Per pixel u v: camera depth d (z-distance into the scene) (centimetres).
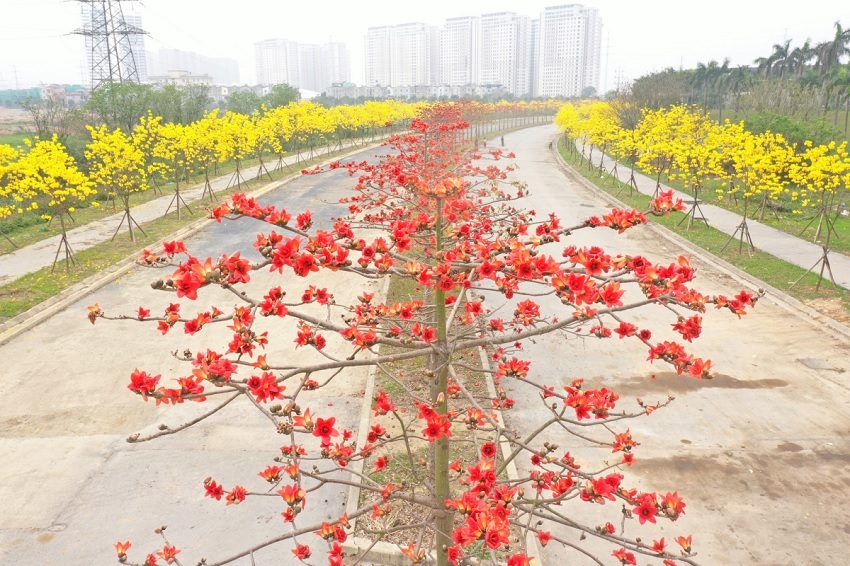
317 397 764
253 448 666
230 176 2541
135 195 2155
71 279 1204
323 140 4059
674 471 621
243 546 517
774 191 1405
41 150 1266
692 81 4750
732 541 522
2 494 584
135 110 3039
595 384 814
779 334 966
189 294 244
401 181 389
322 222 1708
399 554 488
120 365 866
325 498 574
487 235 786
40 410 744
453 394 406
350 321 320
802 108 2958
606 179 2617
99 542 522
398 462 609
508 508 257
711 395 780
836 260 1332
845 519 548
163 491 591
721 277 1257
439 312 321
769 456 646
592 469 625
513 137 5206
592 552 512
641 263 268
